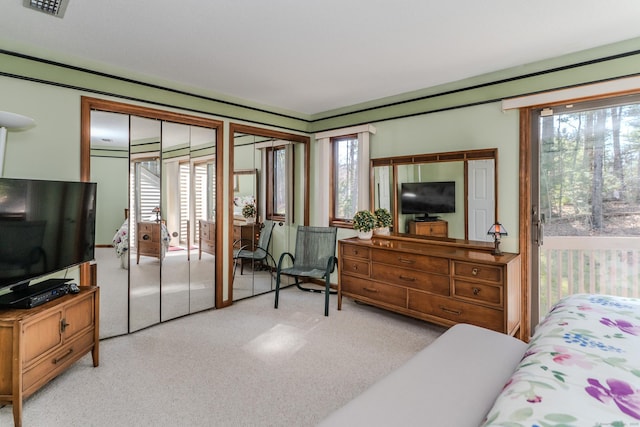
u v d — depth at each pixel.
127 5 1.94
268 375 2.28
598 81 2.47
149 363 2.45
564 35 2.31
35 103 2.47
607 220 2.57
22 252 2.04
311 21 2.13
